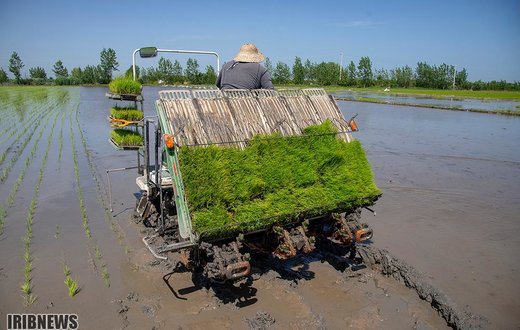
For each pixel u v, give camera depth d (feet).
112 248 23.06
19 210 28.73
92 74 296.92
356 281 20.11
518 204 31.45
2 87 240.32
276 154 18.17
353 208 20.17
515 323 16.58
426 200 32.22
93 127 72.64
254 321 16.51
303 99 21.40
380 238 24.77
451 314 16.87
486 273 20.66
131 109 25.46
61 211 28.78
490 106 132.16
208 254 16.46
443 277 20.17
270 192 17.99
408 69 312.71
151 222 25.00
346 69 300.40
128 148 24.38
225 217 16.40
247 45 22.58
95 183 35.86
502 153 52.31
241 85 21.84
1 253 22.00
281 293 18.79
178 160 16.24
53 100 136.77
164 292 18.78
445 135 67.72
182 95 18.65
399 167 43.60
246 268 16.16
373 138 63.67
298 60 257.34
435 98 179.32
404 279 19.98
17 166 41.88
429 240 24.58
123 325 16.24
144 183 23.91
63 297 18.08
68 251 22.54
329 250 23.59
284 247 17.48
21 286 18.81
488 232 25.90
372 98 165.07
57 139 59.06
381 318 17.03
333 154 19.36
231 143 17.85
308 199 18.42
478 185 36.76
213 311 17.40
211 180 16.40
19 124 75.10
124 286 19.20
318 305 17.92
